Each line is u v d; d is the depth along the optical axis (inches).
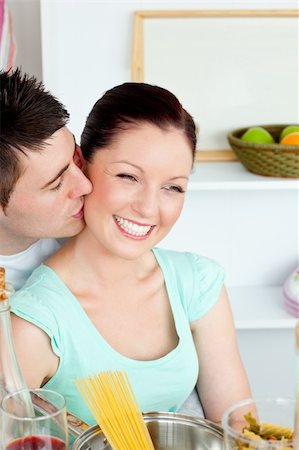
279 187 95.3
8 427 43.0
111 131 54.5
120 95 55.0
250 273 111.4
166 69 100.4
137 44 98.7
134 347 60.2
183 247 110.0
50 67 97.7
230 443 42.2
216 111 102.1
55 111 52.9
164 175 54.4
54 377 57.6
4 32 89.7
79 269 59.1
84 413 58.1
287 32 101.2
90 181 55.7
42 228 56.1
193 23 99.7
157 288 61.5
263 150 94.2
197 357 63.9
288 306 102.0
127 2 99.2
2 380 45.0
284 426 45.3
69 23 99.0
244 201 108.7
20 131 51.4
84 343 57.4
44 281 58.5
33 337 55.7
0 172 52.4
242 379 65.3
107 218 55.2
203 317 64.2
